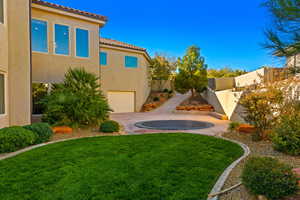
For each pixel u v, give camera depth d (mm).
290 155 6223
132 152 6730
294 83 7734
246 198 3635
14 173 4949
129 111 23766
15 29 9750
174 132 10695
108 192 3984
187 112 22125
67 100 10586
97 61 16047
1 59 8742
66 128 10211
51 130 8812
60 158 6082
